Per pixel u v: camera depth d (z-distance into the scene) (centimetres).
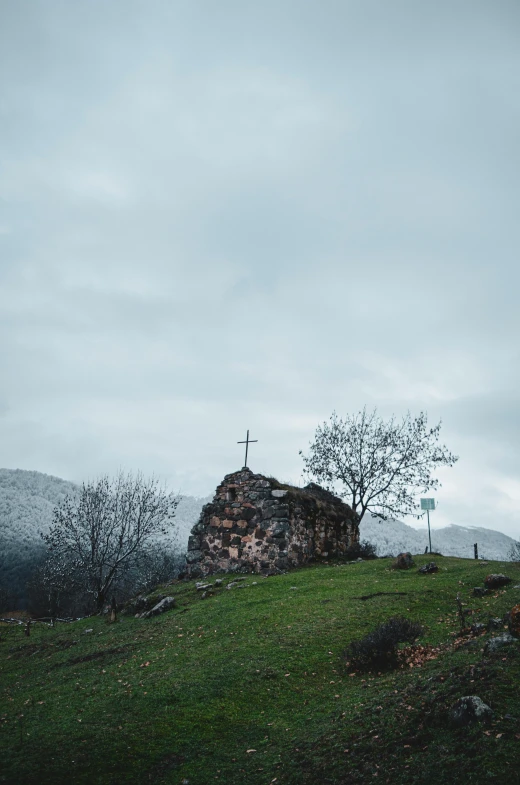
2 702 1598
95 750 1166
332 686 1373
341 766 984
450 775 863
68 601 5266
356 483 4397
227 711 1305
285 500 3097
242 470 3238
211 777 1052
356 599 2016
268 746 1133
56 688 1650
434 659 1364
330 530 3506
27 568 7112
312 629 1744
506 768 834
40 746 1203
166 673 1579
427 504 4316
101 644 2138
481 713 961
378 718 1099
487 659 1178
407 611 1820
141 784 1049
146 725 1262
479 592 1927
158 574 4762
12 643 2595
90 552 4194
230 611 2147
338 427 4581
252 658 1584
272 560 2962
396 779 900
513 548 6159
